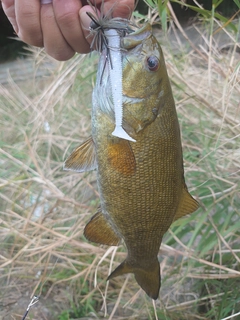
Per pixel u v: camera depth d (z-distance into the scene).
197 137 0.71
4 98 1.06
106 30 0.33
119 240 0.41
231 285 0.60
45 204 0.82
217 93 0.69
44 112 0.85
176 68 0.73
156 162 0.36
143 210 0.37
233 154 0.60
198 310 0.67
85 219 0.72
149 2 0.54
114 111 0.33
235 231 0.61
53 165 0.89
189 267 0.60
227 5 1.09
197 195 0.60
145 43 0.35
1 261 0.74
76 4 0.34
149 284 0.41
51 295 0.76
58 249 0.76
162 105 0.36
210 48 0.61
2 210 0.81
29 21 0.35
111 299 0.71
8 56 1.83
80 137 0.86
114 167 0.36
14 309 0.75
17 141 0.92
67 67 0.84
